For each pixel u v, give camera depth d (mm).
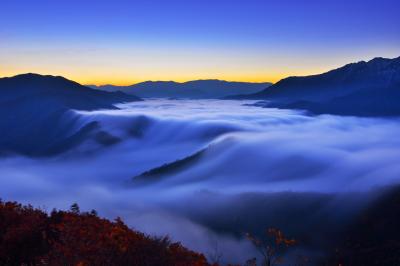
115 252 9172
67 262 8758
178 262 9641
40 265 8859
